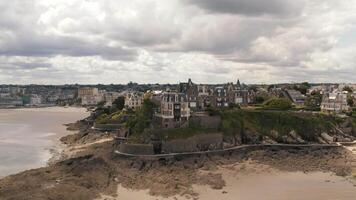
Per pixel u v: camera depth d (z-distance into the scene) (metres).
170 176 103.69
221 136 134.00
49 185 89.12
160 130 127.12
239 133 140.75
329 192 95.31
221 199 88.44
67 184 90.31
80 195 85.50
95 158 109.44
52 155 135.88
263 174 110.88
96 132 171.75
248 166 117.06
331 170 116.31
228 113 148.12
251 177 107.69
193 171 109.38
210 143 131.00
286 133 146.00
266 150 133.38
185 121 135.75
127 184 96.81
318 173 113.31
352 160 127.25
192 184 98.56
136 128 135.12
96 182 95.19
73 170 101.12
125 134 138.50
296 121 151.12
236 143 136.88
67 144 160.75
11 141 169.75
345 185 101.50
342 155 132.50
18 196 81.00
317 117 157.25
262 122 149.38
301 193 94.38
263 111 156.38
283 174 111.62
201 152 124.12
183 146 124.19
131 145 119.50
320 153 133.62
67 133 198.50
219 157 123.19
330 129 153.75
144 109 142.88
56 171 101.25
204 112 148.50
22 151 143.75
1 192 83.06
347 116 169.25
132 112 183.75
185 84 186.50
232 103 178.88
